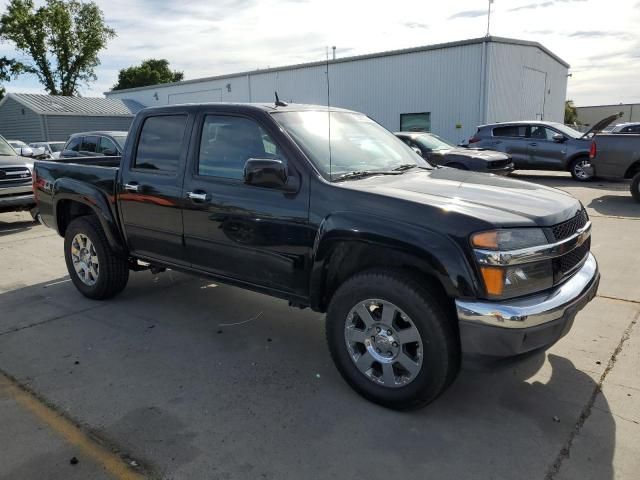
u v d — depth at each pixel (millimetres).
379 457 2701
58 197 5184
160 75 66438
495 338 2705
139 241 4543
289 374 3602
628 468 2584
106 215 4680
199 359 3842
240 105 3828
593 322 4336
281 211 3436
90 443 2834
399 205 2988
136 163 4469
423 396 2961
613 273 5652
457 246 2756
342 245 3242
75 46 52000
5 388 3430
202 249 4008
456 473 2572
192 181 3977
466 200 3070
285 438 2865
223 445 2809
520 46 22469
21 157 9500
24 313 4805
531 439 2834
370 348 3143
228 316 4688
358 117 4488
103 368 3707
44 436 2898
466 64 21000
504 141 14984
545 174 16188
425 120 22641
